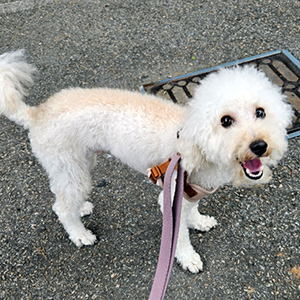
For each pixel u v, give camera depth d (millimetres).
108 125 665
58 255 783
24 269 762
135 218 828
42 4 1463
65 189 723
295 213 788
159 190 867
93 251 784
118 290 717
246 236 768
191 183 651
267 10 1290
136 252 772
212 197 845
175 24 1289
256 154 491
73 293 720
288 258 721
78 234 789
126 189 877
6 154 970
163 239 460
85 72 1156
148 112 659
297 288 678
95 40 1269
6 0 1516
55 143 672
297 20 1233
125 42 1246
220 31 1235
